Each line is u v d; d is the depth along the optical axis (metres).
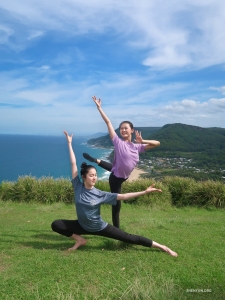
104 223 3.99
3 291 2.84
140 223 5.97
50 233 5.15
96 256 3.81
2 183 10.49
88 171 3.88
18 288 2.90
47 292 2.82
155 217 7.09
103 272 3.29
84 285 2.97
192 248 4.20
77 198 3.91
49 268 3.39
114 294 2.79
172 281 3.00
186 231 5.29
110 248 4.20
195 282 3.06
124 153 4.20
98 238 4.75
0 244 4.40
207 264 3.56
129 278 3.12
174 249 4.14
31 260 3.66
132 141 4.59
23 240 4.64
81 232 4.09
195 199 9.27
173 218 6.76
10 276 3.18
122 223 6.09
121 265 3.50
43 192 9.55
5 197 10.02
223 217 7.34
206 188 9.23
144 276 3.18
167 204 9.07
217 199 8.93
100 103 4.36
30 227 5.71
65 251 4.04
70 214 7.47
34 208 8.50
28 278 3.13
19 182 10.21
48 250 4.08
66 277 3.16
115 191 4.50
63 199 9.58
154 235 4.93
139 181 10.12
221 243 4.46
